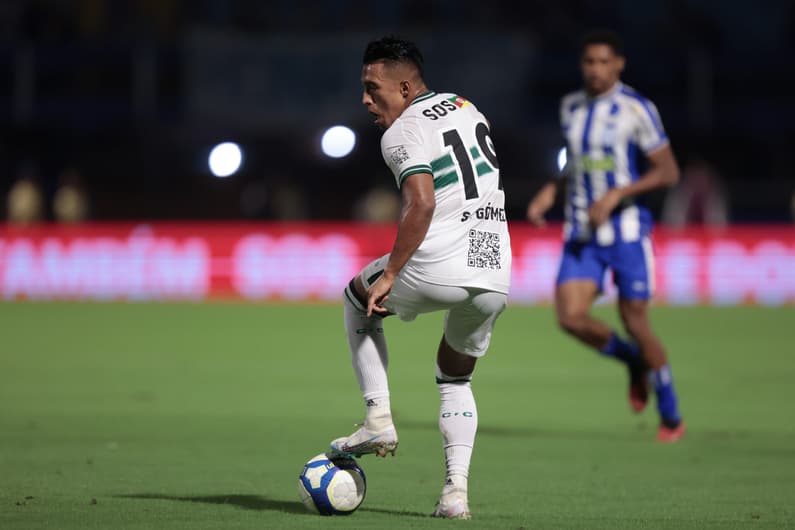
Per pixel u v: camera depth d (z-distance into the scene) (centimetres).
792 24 11494
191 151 10569
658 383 2834
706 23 11312
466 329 1797
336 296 7850
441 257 1720
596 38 2898
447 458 1834
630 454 2620
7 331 5791
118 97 10956
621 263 2889
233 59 10625
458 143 1728
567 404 3528
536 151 10288
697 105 10594
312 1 11038
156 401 3497
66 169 10575
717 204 8612
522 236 7656
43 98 10969
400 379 4119
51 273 7994
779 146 10519
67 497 1997
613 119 2888
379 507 1933
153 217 10438
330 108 10594
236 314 6838
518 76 10538
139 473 2280
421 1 10981
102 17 11375
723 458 2564
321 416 3200
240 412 3272
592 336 2927
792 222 9562
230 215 10381
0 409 3291
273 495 2038
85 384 3897
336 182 10525
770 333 5738
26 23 11431
